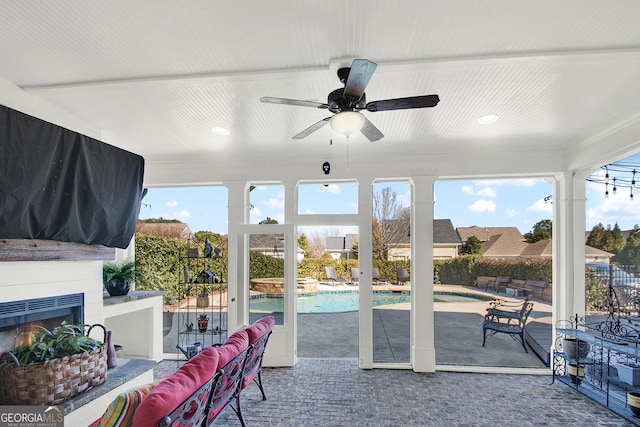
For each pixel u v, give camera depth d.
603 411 3.06
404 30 1.82
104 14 1.69
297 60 2.13
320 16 1.70
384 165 4.25
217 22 1.75
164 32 1.84
